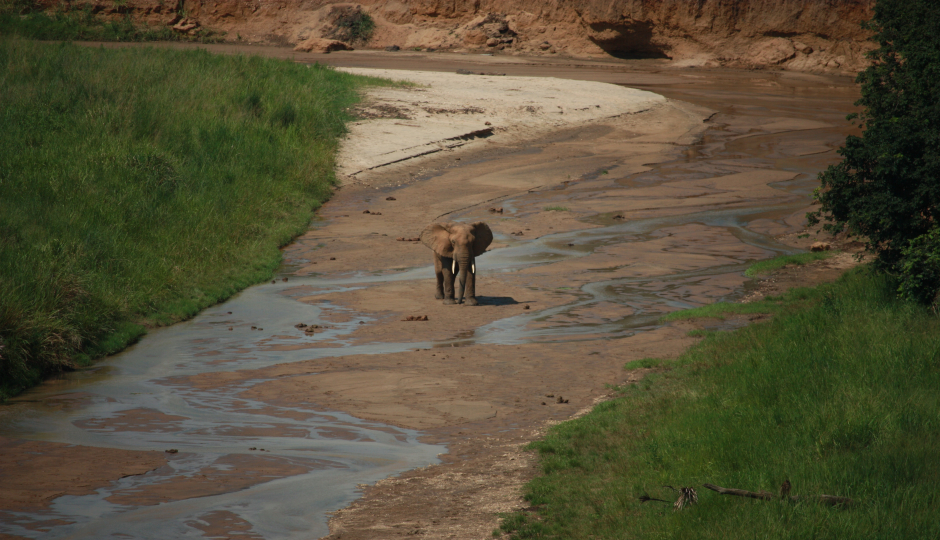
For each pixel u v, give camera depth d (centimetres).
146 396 4866
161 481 3453
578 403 4581
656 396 4444
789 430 3525
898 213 5981
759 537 2522
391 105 17275
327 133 14350
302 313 6919
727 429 3634
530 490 3322
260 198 10675
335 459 3784
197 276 7744
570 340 5938
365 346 5872
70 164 9469
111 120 10988
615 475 3391
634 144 16838
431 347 5825
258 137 12750
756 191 12481
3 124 10244
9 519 2989
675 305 6956
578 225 10506
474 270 7025
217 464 3688
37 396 4931
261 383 5044
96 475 3509
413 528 2961
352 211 11475
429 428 4228
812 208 11219
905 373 4081
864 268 7044
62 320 5894
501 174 13850
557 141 16988
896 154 5881
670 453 3491
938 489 2786
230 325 6638
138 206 8831
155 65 14538
